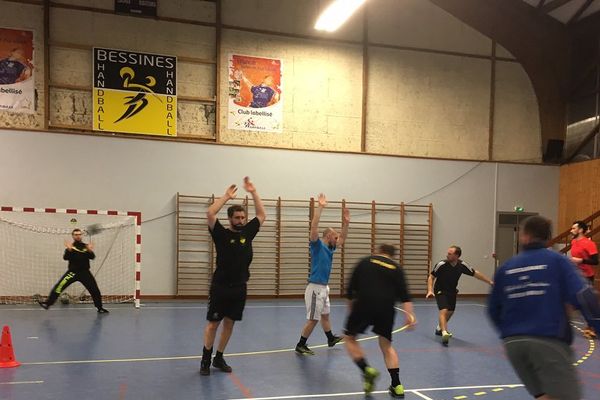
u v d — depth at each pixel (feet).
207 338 17.88
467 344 24.38
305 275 42.14
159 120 39.32
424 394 16.26
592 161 43.88
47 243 37.06
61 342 22.82
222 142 40.60
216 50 40.57
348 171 43.24
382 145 44.47
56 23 37.45
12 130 36.27
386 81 44.70
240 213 17.57
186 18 40.04
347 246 43.09
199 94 40.47
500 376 18.67
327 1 43.37
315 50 43.06
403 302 16.08
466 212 45.85
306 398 15.55
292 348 22.53
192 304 36.70
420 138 45.34
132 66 38.83
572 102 47.60
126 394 15.61
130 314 31.42
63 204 37.17
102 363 19.30
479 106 46.80
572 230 28.96
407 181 44.52
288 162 41.86
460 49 46.47
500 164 46.80
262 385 16.84
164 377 17.56
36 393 15.51
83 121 37.88
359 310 16.01
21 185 36.42
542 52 47.80
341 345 23.11
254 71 41.57
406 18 45.24
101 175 37.93
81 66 37.86
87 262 31.96
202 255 39.83
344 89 43.65
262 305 37.19
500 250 46.47
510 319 10.09
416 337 26.03
